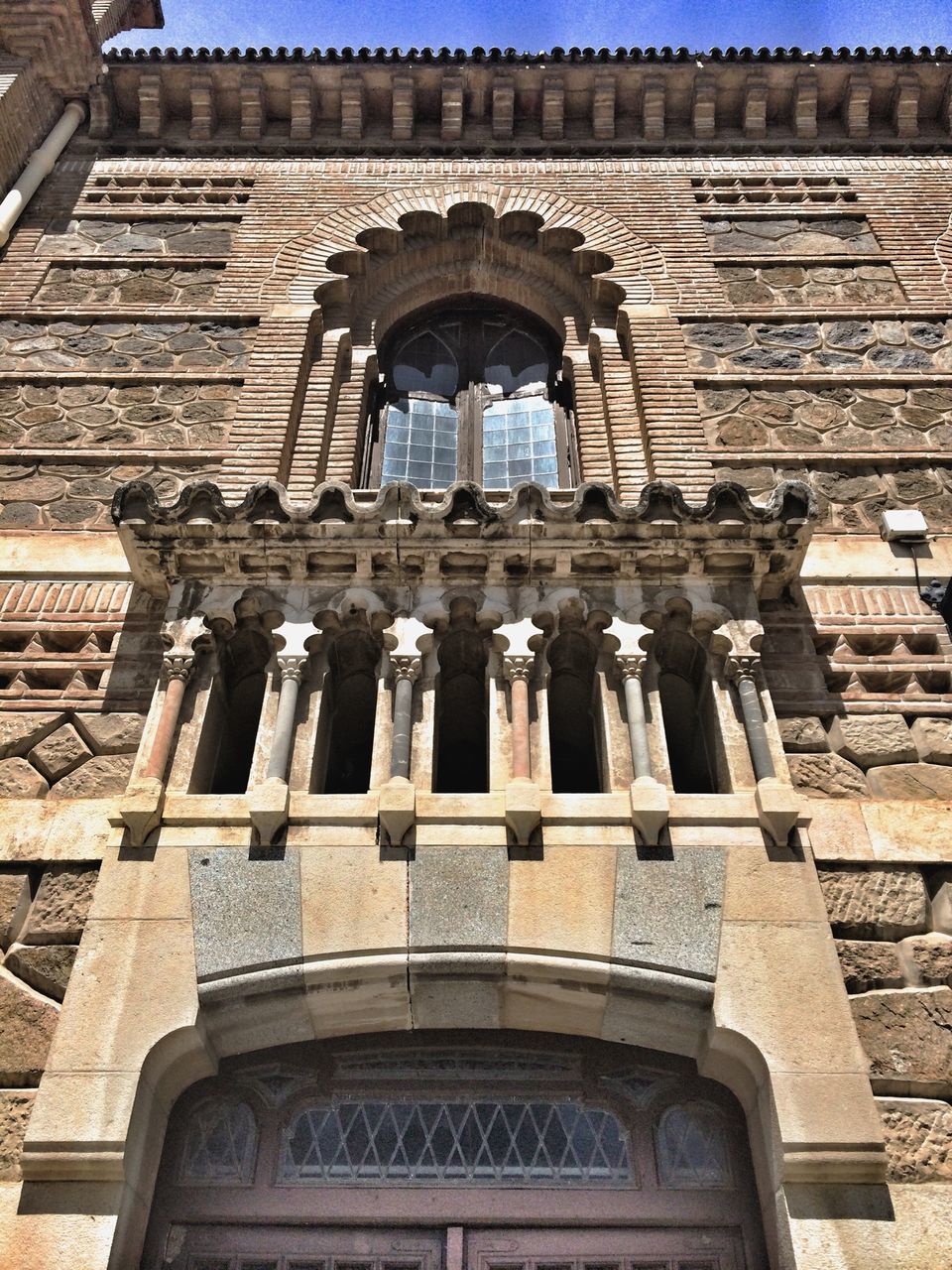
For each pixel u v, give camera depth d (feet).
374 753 18.04
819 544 23.16
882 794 19.02
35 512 24.09
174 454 25.36
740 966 15.89
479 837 17.03
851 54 35.53
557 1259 15.48
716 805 17.35
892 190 33.22
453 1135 16.63
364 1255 15.55
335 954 15.97
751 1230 15.55
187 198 33.17
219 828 17.16
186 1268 15.31
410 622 19.38
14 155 33.06
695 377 27.27
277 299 29.71
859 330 28.78
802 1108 14.67
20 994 16.37
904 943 16.96
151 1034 15.33
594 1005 16.20
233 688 20.16
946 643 21.34
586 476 26.94
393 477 28.63
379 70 35.73
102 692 20.40
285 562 19.97
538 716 18.52
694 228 31.86
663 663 20.17
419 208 32.37
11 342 28.53
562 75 35.68
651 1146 16.46
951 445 25.72
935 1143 14.85
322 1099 16.96
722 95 35.76
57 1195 14.20
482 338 32.40
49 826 18.20
